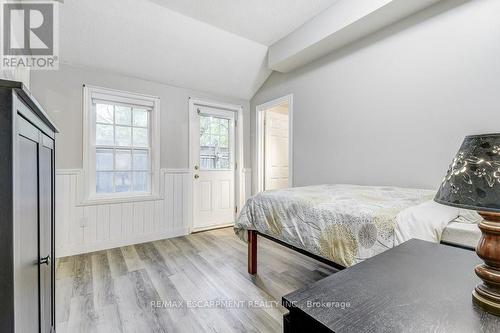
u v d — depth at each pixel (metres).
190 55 3.10
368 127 2.49
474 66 1.80
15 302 0.51
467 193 0.57
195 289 1.96
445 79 1.95
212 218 3.87
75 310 1.67
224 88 3.79
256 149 4.11
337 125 2.79
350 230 1.33
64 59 2.66
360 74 2.55
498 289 0.55
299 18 2.65
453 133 1.91
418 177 2.12
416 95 2.12
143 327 1.50
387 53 2.32
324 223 1.47
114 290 1.93
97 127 2.97
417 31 2.11
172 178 3.46
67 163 2.72
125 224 3.07
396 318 0.53
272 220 1.88
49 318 1.02
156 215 3.31
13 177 0.51
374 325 0.51
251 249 2.22
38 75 2.58
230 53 3.24
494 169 0.55
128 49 2.80
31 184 0.70
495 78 1.71
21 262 0.57
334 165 2.83
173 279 2.13
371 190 1.98
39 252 0.81
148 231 3.24
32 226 0.71
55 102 2.66
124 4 2.37
